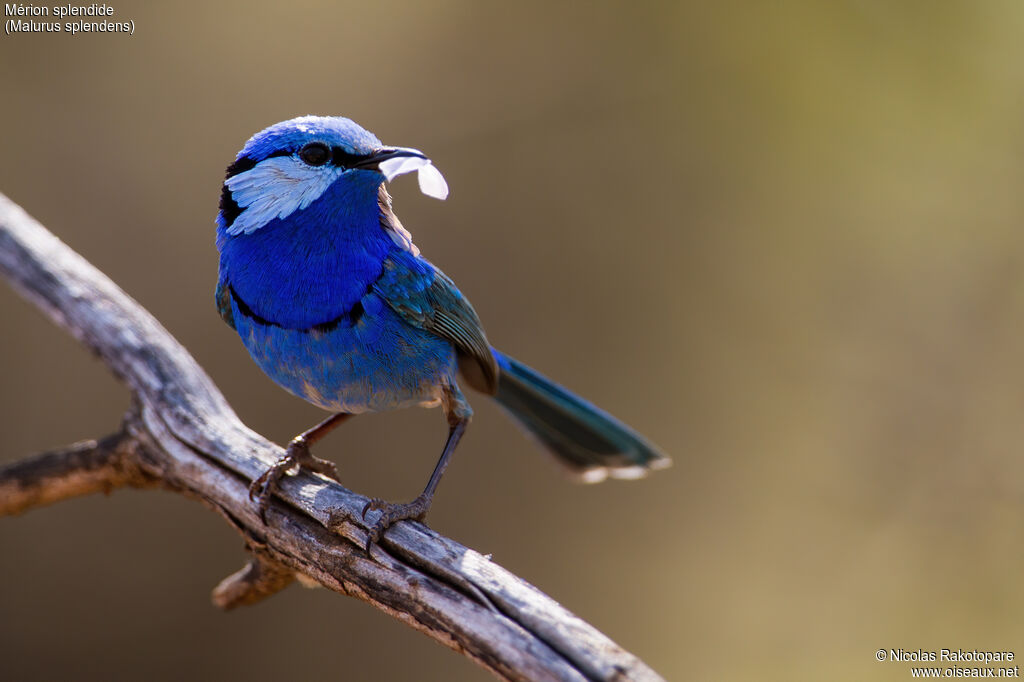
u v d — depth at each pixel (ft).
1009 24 46.60
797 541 46.19
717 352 48.44
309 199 23.13
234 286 23.88
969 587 43.91
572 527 46.26
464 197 47.73
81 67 46.37
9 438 43.47
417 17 48.55
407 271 24.13
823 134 48.78
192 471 24.52
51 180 45.50
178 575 42.91
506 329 47.21
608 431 33.58
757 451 47.75
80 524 42.80
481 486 45.68
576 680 17.53
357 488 44.16
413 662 43.47
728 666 44.37
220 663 42.63
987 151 47.47
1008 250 47.21
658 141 48.85
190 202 46.44
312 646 43.14
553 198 48.34
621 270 48.37
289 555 22.45
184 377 26.27
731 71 48.93
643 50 49.03
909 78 47.67
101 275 28.66
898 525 45.83
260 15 47.98
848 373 47.93
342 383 24.34
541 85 48.70
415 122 48.19
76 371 44.37
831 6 47.75
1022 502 45.03
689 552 46.52
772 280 48.96
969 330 47.42
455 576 19.67
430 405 26.68
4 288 44.09
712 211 48.88
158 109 46.85
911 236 48.52
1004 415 46.26
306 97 47.83
